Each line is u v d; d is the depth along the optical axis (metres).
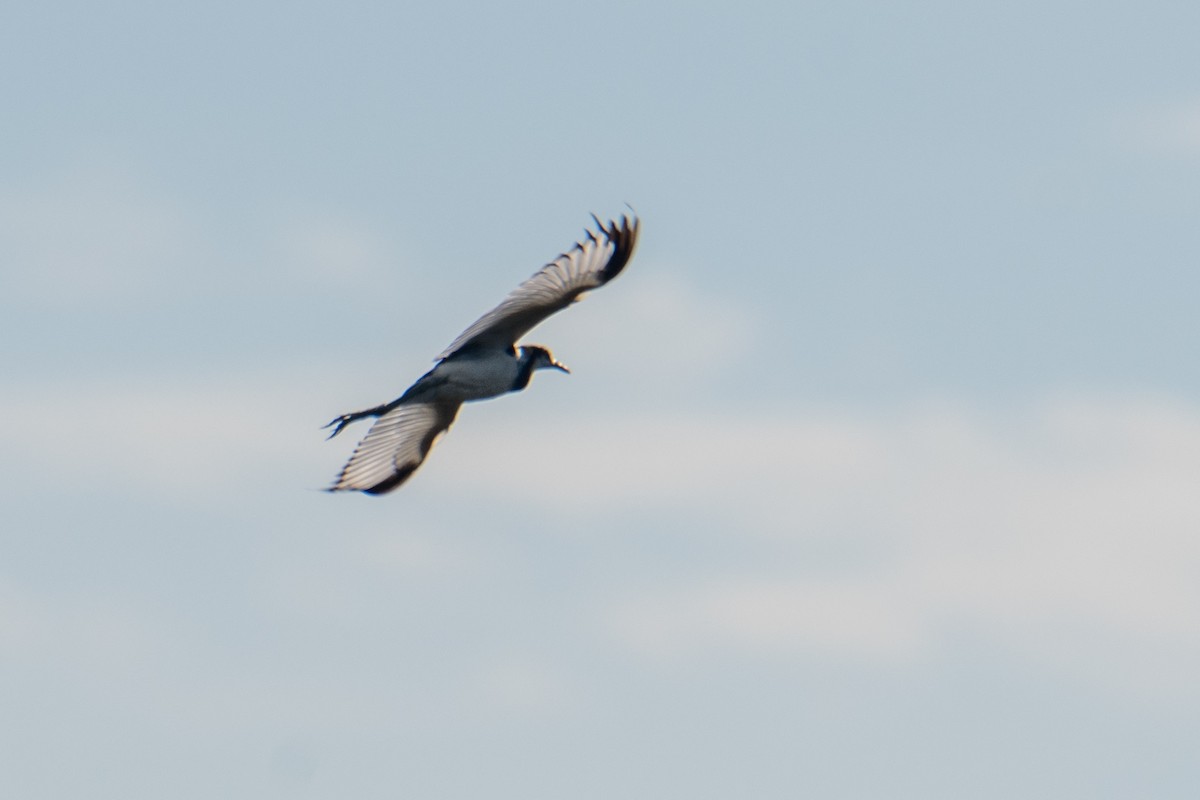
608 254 27.25
